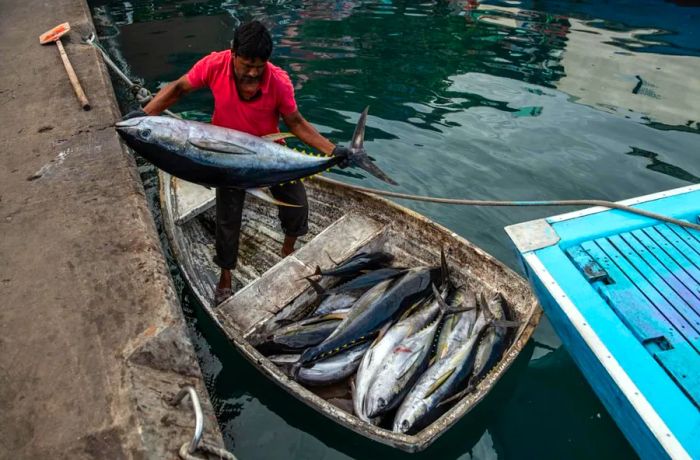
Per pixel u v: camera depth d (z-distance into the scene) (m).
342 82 8.20
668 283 3.34
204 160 3.03
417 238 4.55
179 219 4.90
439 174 6.11
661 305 3.20
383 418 3.56
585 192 5.69
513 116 7.12
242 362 3.93
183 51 9.68
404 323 3.94
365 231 4.66
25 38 7.68
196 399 2.18
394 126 7.00
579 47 9.20
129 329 2.89
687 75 7.98
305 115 7.30
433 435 3.06
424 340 3.78
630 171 5.93
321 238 4.58
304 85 8.11
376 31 10.25
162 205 4.95
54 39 7.20
